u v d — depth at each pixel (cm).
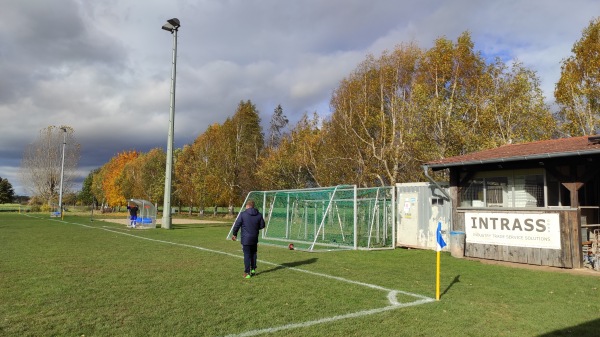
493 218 1262
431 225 1588
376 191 1720
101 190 8012
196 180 5266
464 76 2834
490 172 1330
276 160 4084
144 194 6106
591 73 2508
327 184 3603
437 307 678
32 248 1438
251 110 5166
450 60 2830
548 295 778
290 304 685
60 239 1806
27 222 3306
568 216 1095
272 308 657
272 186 4044
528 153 1152
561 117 2680
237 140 4988
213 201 5303
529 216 1171
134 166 6506
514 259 1197
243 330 542
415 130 2530
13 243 1609
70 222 3366
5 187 9975
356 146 3444
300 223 1995
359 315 623
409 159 2970
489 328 566
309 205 1948
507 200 1277
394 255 1413
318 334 530
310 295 756
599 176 1312
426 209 1611
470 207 1336
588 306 693
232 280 893
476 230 1310
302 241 1852
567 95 2594
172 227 2902
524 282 909
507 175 1282
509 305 697
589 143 1134
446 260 1277
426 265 1171
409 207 1680
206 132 5494
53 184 6525
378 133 3378
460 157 1410
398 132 3209
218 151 5047
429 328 562
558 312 653
